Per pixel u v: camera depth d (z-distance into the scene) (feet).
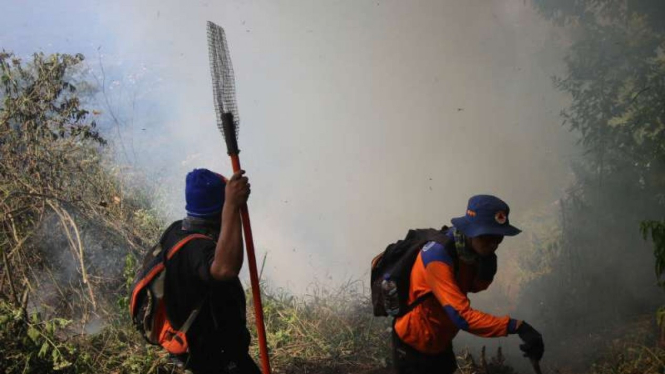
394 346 12.76
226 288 11.64
